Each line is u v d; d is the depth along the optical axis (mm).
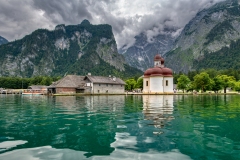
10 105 27234
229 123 12594
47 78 177500
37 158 6680
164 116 15609
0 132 10211
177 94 77938
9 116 15812
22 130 10656
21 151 7348
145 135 9523
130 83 119188
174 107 23188
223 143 8258
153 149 7527
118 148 7645
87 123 12562
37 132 10188
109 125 11922
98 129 10812
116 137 9180
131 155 6926
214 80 88875
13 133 10000
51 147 7801
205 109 20938
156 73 85750
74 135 9578
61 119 14211
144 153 7109
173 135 9516
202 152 7207
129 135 9523
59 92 81625
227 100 38156
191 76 176000
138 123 12531
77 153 7133
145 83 88562
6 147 7801
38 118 14734
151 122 12891
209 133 9914
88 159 6578
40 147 7805
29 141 8602
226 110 20000
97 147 7777
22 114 17094
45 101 37031
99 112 18328
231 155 6930
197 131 10320
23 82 173625
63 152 7234
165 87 86062
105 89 92562
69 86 83312
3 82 170125
